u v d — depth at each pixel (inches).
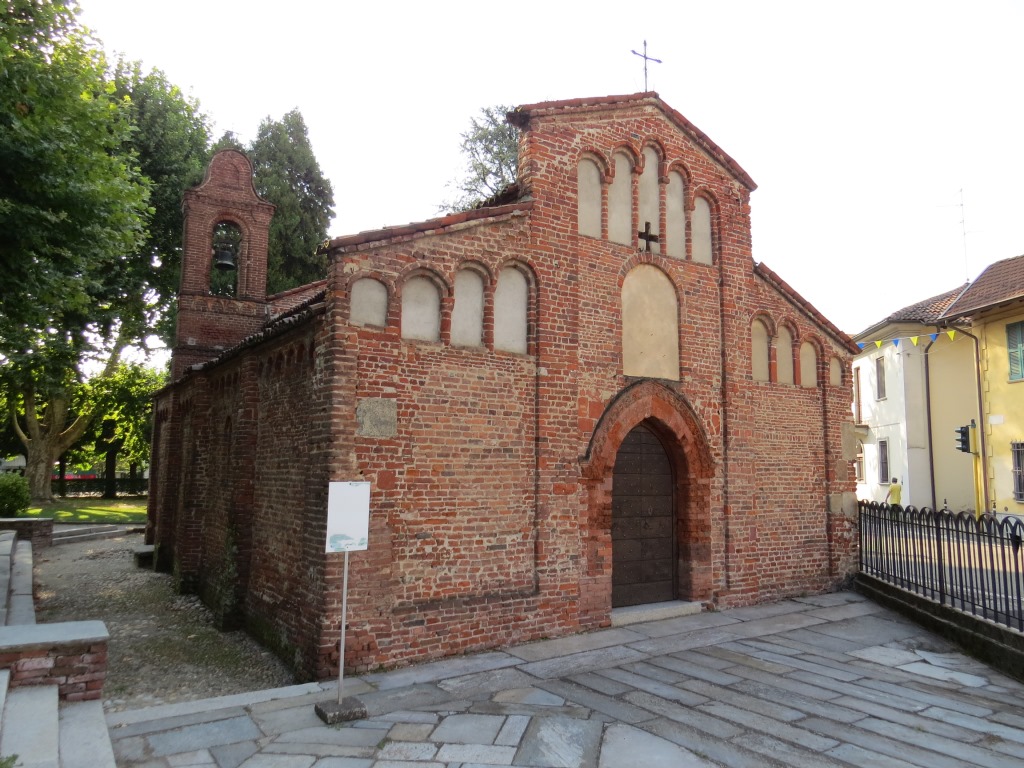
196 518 623.2
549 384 431.5
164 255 1173.1
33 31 471.8
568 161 460.8
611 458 456.1
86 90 555.8
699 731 275.4
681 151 523.5
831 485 582.6
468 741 262.2
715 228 541.0
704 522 502.6
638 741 264.2
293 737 265.3
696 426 504.4
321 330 371.9
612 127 485.4
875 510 558.3
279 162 1382.9
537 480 420.5
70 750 239.9
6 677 267.9
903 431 1120.2
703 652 394.9
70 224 481.1
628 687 330.0
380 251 375.6
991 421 903.1
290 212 1342.3
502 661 368.8
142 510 1482.5
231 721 281.3
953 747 263.9
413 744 259.0
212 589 549.0
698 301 521.7
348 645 345.1
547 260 441.7
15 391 1346.0
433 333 393.7
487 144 1259.8
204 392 636.7
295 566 394.6
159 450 927.7
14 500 1025.5
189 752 250.5
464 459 394.3
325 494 351.9
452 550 385.1
